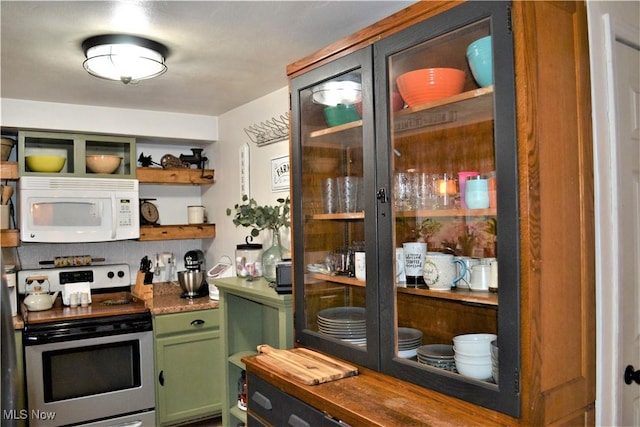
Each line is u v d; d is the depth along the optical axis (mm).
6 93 3031
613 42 1402
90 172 3449
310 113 2006
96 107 3412
